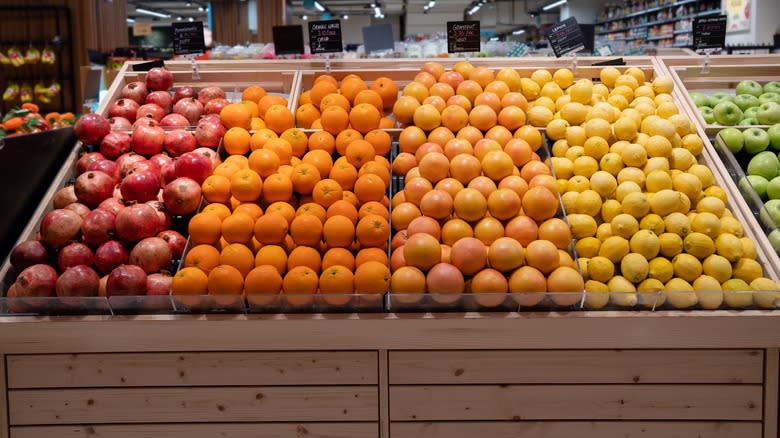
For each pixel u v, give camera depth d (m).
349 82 2.67
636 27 16.30
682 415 1.97
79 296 1.94
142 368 1.98
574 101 2.61
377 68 3.15
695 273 2.00
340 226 2.04
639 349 1.96
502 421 1.99
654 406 1.97
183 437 2.00
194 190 2.16
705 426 1.97
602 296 1.92
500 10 29.30
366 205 2.14
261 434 2.00
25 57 7.30
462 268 1.95
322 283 1.91
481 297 1.91
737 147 2.49
